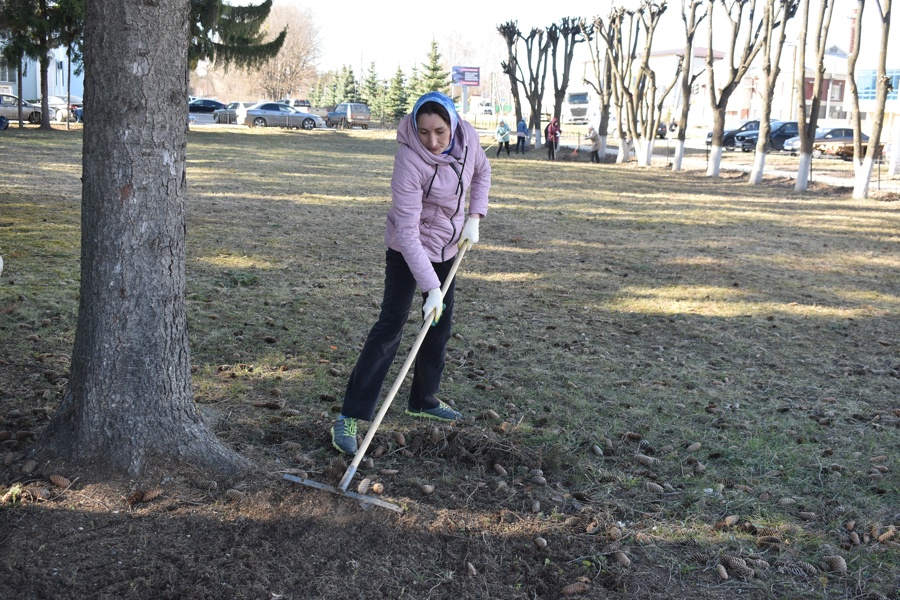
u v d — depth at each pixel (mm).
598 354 5766
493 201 15672
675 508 3508
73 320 5727
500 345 5836
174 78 3131
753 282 8703
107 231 3139
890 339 6586
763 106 22000
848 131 36406
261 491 3186
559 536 3174
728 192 19562
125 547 2822
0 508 2973
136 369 3219
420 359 4137
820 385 5320
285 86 83688
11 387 4348
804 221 14289
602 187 19859
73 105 42125
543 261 9438
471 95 88875
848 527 3402
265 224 10953
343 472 3473
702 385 5207
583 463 3855
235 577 2723
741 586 2969
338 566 2875
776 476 3875
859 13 18172
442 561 2977
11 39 32188
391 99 69375
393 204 3635
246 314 6227
